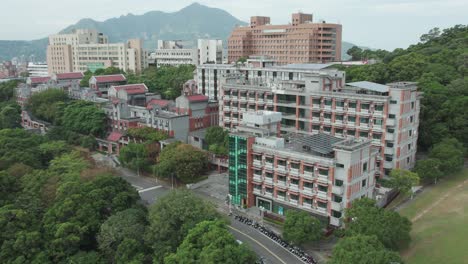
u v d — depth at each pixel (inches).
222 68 6993.1
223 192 4377.5
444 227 3260.3
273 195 3767.2
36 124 7027.6
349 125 4446.4
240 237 3383.4
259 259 2974.9
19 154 4456.2
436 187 4116.6
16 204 3326.8
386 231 2785.4
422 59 6373.0
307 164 3462.1
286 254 3110.2
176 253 2677.2
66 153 4761.3
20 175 3954.2
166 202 3085.6
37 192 3622.0
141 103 6806.1
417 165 4183.1
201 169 4709.6
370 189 3609.7
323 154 3452.3
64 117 6368.1
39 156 4724.4
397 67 6087.6
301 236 3016.7
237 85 5408.5
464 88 5147.6
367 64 6948.8
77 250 3016.7
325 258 3036.4
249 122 4037.9
